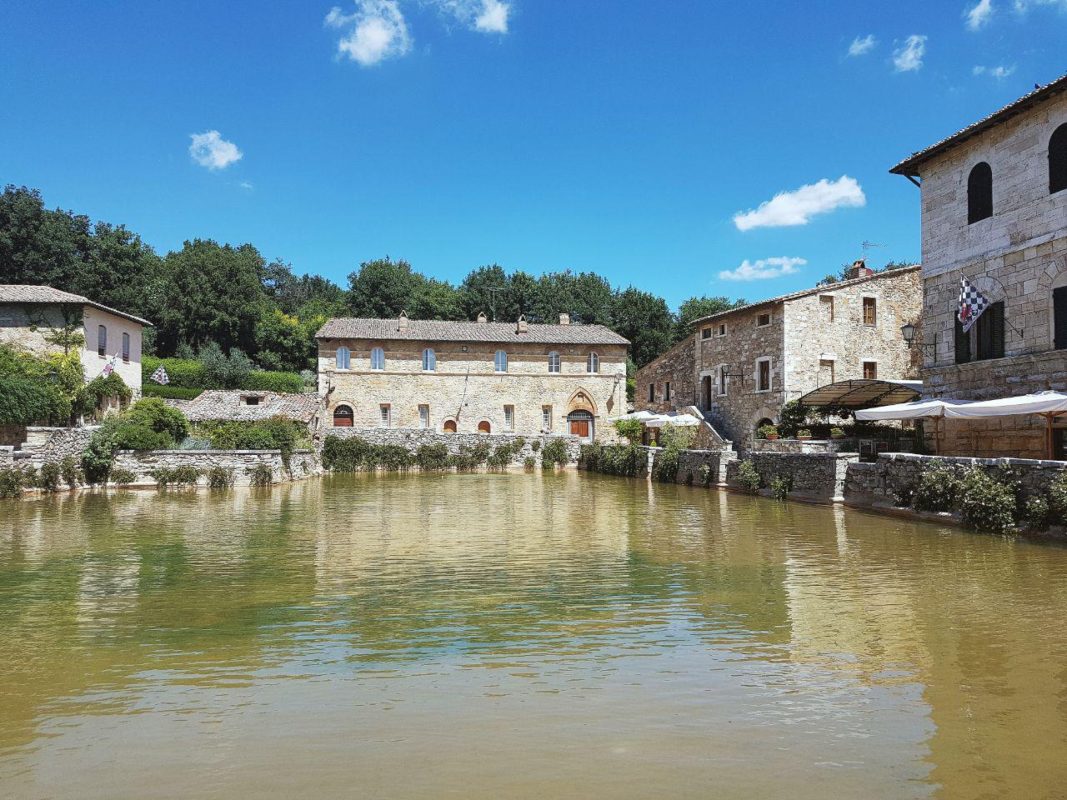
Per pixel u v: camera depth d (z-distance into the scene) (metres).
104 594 10.59
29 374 30.84
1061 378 18.59
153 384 53.66
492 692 6.55
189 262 70.19
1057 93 18.66
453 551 14.32
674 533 16.56
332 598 10.31
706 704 6.22
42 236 57.44
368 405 49.19
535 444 43.56
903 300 36.03
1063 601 9.62
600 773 4.93
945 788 4.71
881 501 19.69
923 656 7.47
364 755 5.25
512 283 78.06
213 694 6.57
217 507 22.75
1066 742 5.43
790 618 9.01
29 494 25.61
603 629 8.62
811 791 4.67
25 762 5.20
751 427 36.56
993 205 20.77
